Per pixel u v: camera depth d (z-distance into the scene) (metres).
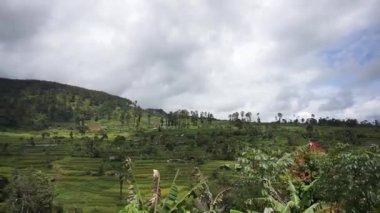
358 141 136.25
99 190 113.38
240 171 12.72
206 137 171.12
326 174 12.15
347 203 11.91
